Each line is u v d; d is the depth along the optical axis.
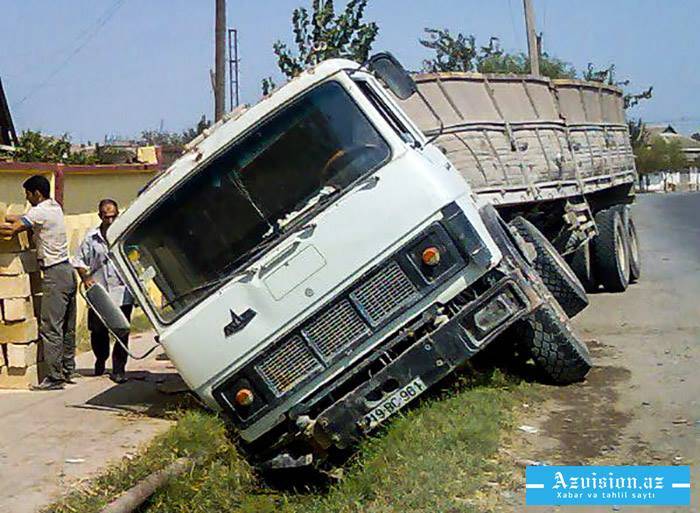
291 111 6.85
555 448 7.04
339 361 6.68
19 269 8.97
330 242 6.67
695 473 6.44
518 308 6.89
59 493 5.94
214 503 6.44
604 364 9.74
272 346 6.70
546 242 10.35
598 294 15.09
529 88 13.30
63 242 9.09
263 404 6.74
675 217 33.03
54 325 9.10
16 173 9.68
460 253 6.72
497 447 6.96
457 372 8.34
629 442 7.14
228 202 6.84
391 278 6.69
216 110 17.28
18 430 7.56
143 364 10.66
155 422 7.78
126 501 5.67
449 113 11.48
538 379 8.91
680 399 8.29
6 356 9.12
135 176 14.58
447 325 6.78
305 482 7.11
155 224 6.90
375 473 6.42
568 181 13.56
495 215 7.57
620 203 16.30
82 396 8.84
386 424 6.94
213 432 6.86
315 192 6.79
